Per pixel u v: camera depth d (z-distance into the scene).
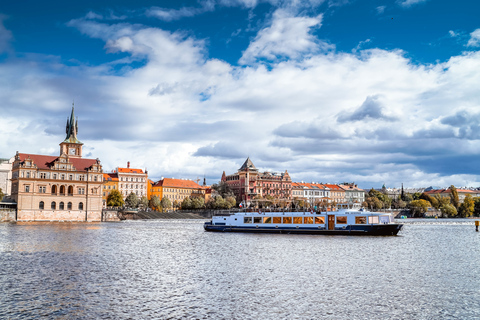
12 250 59.66
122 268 45.50
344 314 28.17
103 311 28.38
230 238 89.06
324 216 100.00
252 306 29.89
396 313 28.50
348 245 72.75
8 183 196.12
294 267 46.84
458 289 35.50
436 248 69.94
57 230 107.06
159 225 151.88
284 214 103.75
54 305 29.67
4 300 30.84
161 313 28.09
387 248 68.38
